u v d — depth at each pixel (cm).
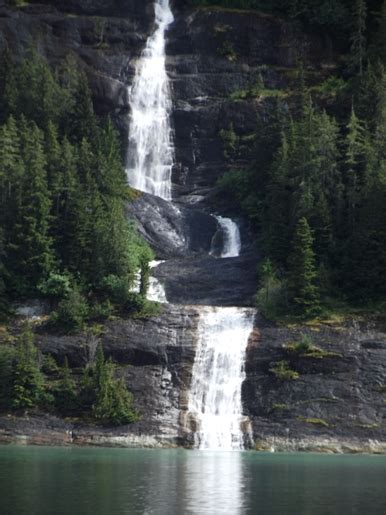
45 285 16325
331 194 17800
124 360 14962
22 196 17138
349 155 17925
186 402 14450
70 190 17325
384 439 13375
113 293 16150
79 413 14062
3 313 16038
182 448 13562
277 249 17512
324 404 13988
